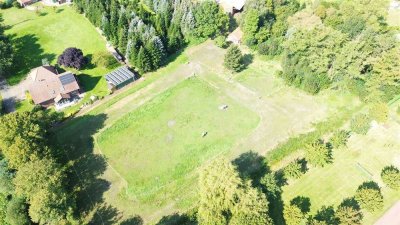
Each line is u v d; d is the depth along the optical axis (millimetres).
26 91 111000
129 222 80188
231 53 111938
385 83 100938
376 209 79938
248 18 121438
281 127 99438
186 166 90688
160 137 97938
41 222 75500
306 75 107062
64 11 146125
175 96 109750
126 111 105438
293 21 123000
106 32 126938
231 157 92500
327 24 126438
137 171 89938
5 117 85875
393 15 139500
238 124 100688
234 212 73125
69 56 116250
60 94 106938
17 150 80125
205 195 72938
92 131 99750
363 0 126812
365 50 102312
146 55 114000
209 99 108438
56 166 81312
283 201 82625
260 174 88688
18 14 144625
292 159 92562
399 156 91562
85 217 80938
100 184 87250
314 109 104438
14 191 81688
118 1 141375
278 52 121875
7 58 116562
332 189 84875
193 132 98938
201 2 132750
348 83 106625
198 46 129625
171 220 80062
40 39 132000
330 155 92000
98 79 116688
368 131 97750
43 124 90000
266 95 109188
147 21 131625
